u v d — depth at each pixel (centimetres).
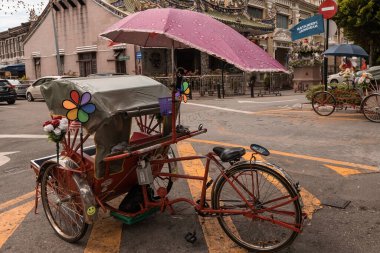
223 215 360
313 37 3694
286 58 3588
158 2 2217
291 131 900
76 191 376
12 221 435
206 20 345
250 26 2623
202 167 618
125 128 354
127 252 359
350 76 1112
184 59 2622
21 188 553
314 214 429
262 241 357
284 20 3694
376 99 958
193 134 399
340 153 680
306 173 573
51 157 452
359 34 1984
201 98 2012
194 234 371
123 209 387
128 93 362
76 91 321
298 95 2152
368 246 355
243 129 956
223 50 307
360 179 540
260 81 3027
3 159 730
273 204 368
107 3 2475
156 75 2292
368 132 847
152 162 387
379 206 446
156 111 375
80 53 2753
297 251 351
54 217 422
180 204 467
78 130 372
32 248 373
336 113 1138
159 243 374
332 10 1182
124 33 486
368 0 1856
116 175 369
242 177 364
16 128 1126
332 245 359
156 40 509
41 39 3089
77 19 2720
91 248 368
